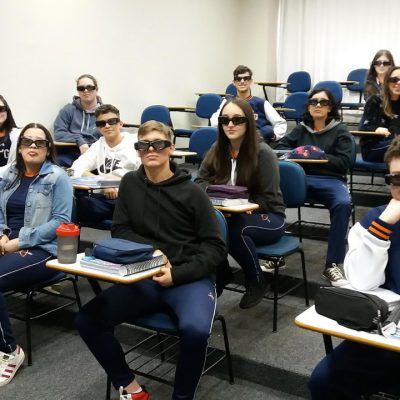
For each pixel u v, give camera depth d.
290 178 2.86
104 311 1.79
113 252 1.62
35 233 2.30
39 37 4.78
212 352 2.23
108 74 5.56
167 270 1.81
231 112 2.49
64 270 1.68
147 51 6.06
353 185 4.57
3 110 3.31
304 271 2.66
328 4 7.21
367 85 4.60
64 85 5.08
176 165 2.04
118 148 3.37
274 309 2.41
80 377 2.21
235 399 2.02
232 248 2.39
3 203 2.48
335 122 3.35
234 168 2.63
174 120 6.66
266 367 2.10
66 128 4.76
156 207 1.99
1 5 4.42
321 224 3.44
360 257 1.45
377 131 3.63
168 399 2.03
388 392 1.43
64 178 2.42
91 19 5.29
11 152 3.31
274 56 7.76
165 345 2.36
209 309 1.76
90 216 3.07
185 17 6.63
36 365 2.30
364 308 1.18
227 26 7.50
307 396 2.02
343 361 1.41
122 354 1.81
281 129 4.55
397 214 1.40
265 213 2.50
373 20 6.93
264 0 7.55
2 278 2.19
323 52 7.34
